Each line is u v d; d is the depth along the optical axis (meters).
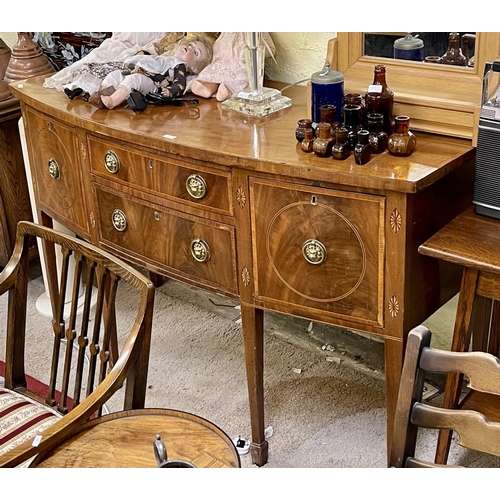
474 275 1.69
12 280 1.84
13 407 1.77
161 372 2.69
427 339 1.20
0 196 3.09
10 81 2.86
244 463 2.26
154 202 2.16
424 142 1.90
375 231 1.75
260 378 2.15
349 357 2.71
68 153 2.40
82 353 1.79
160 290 3.23
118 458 1.35
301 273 1.90
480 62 1.85
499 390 1.13
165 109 2.31
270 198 1.87
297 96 2.42
